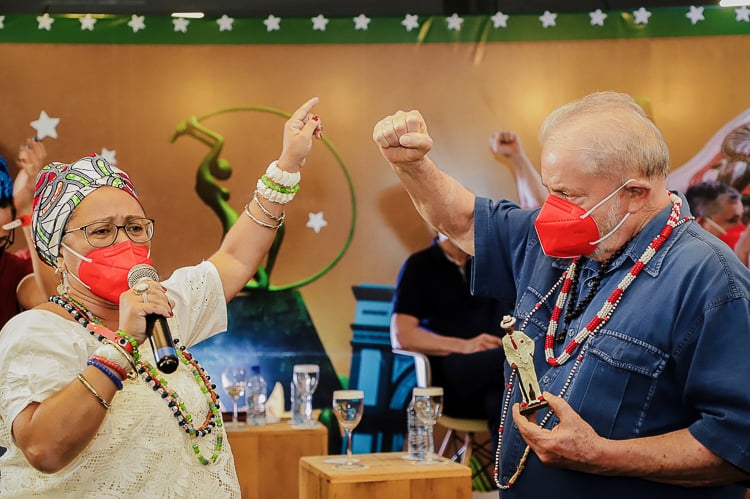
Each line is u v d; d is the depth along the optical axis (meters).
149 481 1.68
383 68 4.54
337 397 3.11
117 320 1.79
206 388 1.84
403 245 4.55
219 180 4.48
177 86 4.48
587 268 2.04
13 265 4.30
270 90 4.51
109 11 4.46
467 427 4.47
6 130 4.39
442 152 4.54
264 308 4.52
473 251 2.44
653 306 1.89
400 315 4.54
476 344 4.50
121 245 1.73
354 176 4.54
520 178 4.54
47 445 1.52
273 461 3.77
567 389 1.95
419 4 4.55
